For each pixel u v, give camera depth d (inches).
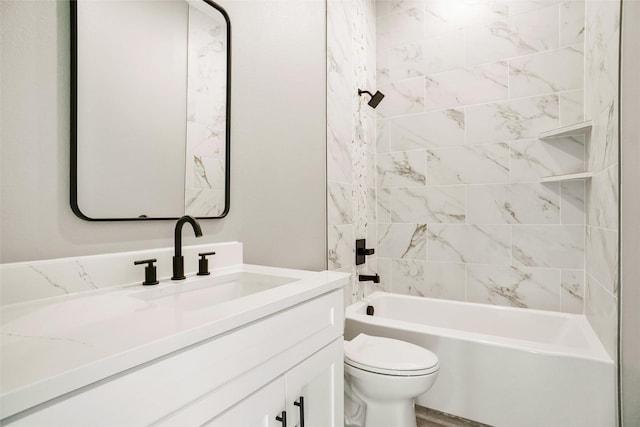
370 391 54.8
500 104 90.7
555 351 59.7
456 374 67.3
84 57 34.5
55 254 32.7
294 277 41.6
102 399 18.1
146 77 40.5
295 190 67.9
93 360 17.5
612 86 55.9
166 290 36.9
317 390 37.1
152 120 41.2
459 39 96.0
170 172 43.4
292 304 32.2
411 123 102.5
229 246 49.8
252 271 46.1
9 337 20.9
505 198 90.2
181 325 23.0
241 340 26.8
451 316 92.3
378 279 92.9
